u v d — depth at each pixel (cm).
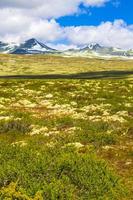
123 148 2166
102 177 1428
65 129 2728
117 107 3753
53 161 1509
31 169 1382
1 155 1642
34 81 7681
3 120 2877
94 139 2308
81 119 3114
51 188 1238
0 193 1191
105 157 2009
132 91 5600
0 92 5703
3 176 1311
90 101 4484
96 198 1317
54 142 2253
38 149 1948
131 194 1455
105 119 3062
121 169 1789
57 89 6097
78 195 1323
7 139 2481
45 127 2753
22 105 4494
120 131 2600
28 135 2578
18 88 6397
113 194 1350
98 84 6800
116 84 6731
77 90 5950
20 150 1731
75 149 1995
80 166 1452
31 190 1225
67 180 1342
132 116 3297
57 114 3622
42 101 4700
